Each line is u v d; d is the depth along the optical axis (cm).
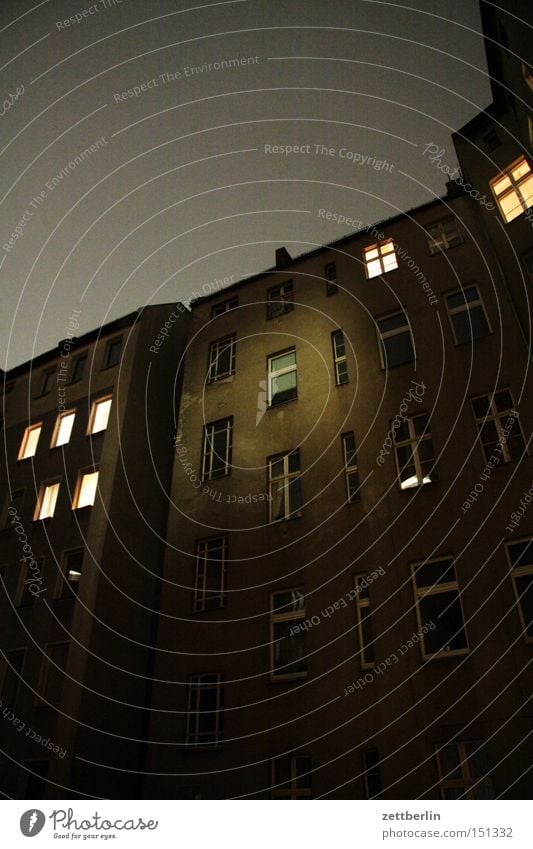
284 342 1991
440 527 1381
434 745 1168
